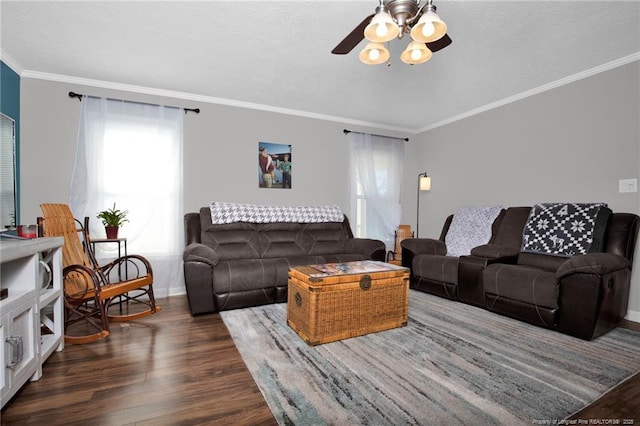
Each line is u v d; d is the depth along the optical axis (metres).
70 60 2.76
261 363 1.84
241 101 3.83
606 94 2.82
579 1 1.94
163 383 1.62
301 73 3.03
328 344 2.10
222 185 3.80
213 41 2.44
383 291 2.33
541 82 3.21
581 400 1.48
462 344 2.10
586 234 2.59
